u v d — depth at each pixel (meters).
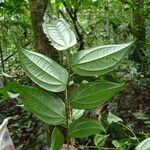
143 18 2.26
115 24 1.87
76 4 1.73
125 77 1.84
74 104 0.32
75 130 0.33
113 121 0.46
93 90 0.31
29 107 0.32
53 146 0.33
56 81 0.31
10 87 0.32
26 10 1.95
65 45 0.31
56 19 0.33
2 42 2.28
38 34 1.00
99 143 0.40
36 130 1.39
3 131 0.58
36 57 0.31
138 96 1.69
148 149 0.32
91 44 2.16
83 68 0.31
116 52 0.30
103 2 2.50
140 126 1.33
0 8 1.72
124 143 0.40
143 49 1.81
